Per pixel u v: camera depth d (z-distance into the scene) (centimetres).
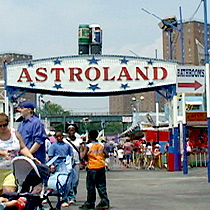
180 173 2819
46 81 3075
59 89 3081
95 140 1398
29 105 1112
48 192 924
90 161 1380
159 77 3125
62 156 1387
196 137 3594
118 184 2161
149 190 1886
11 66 3077
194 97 5494
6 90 3098
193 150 3450
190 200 1559
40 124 1108
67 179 1199
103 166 1382
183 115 2797
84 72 3091
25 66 3078
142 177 2570
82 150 1403
